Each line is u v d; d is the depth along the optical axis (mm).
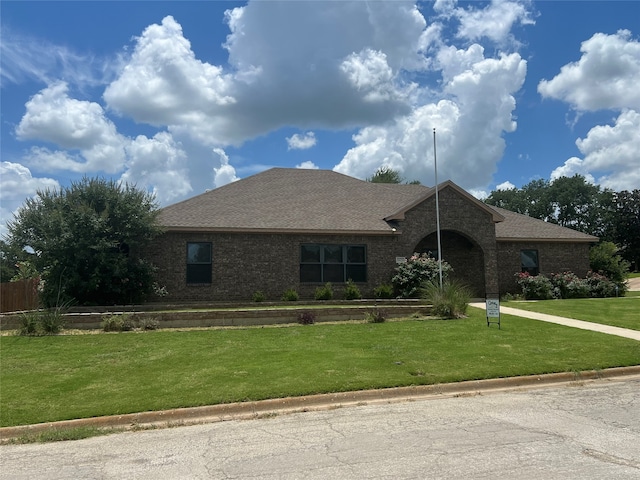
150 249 21484
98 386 8766
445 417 7055
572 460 5156
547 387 9117
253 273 22375
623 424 6605
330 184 27844
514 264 26391
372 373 9359
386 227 23641
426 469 4934
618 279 29250
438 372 9500
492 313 14633
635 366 10414
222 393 8141
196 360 10625
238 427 6863
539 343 12211
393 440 5973
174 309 19031
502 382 9234
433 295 17688
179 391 8320
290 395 8109
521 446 5641
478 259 25078
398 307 16734
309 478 4801
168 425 7086
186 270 21781
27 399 8055
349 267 23469
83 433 6652
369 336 13195
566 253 27156
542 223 28828
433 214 24125
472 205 24516
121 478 5012
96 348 11945
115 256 19438
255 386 8500
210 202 24203
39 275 22828
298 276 22797
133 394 8234
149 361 10594
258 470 5078
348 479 4727
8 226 19266
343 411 7539
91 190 19625
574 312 17875
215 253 22109
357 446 5773
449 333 13523
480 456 5301
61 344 12430
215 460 5469
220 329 14562
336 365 9930
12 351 11648
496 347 11734
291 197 25734
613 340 12602
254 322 15383
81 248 18500
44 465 5500
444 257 25938
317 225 23109
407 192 28188
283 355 10945
